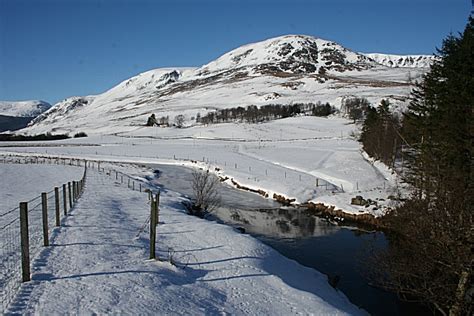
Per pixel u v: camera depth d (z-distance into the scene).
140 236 17.16
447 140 22.22
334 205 34.88
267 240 25.97
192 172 57.19
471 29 23.36
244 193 43.03
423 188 21.47
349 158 59.59
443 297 15.08
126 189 35.34
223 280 13.11
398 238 24.20
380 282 18.03
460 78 23.17
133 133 127.69
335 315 11.83
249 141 93.19
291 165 56.38
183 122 168.62
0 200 24.56
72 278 10.80
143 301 9.84
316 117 133.38
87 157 73.25
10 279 10.25
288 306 11.89
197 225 21.25
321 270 20.27
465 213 14.09
